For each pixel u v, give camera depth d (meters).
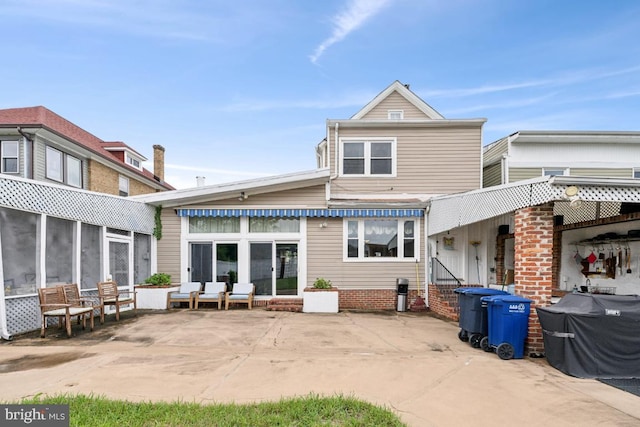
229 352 7.39
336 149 15.16
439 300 12.60
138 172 23.83
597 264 11.97
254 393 5.21
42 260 9.30
